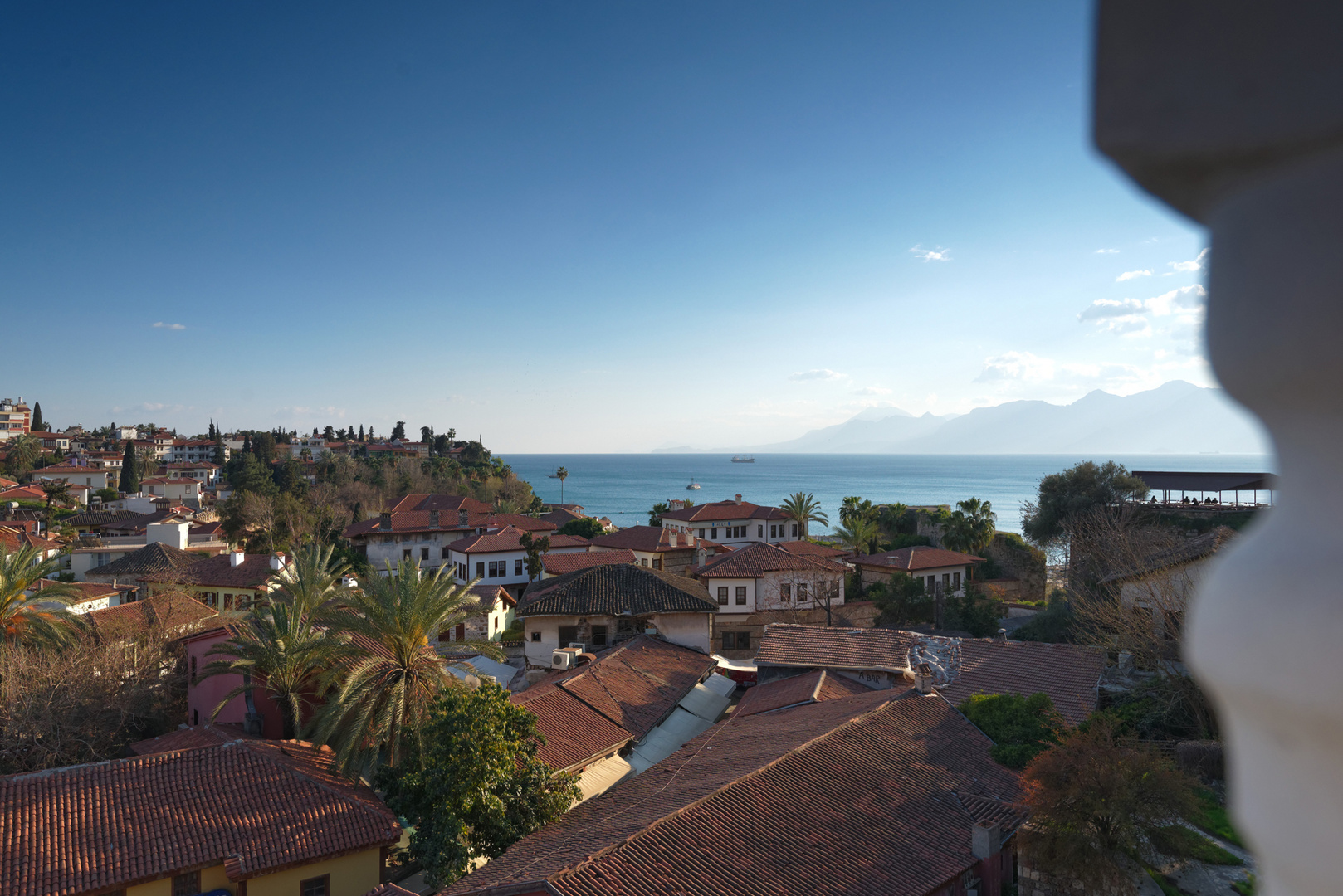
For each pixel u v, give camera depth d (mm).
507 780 25703
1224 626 1162
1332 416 1008
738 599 61156
